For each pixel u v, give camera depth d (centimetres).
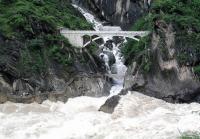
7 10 7675
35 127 4972
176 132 4691
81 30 7988
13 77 6444
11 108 5888
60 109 6047
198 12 7675
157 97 6706
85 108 6081
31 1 8431
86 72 7225
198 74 6788
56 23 7762
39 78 6681
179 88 6719
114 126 5000
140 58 7056
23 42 6956
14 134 4766
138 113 5609
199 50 6962
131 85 6856
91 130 4878
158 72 6831
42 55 7006
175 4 7469
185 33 7044
